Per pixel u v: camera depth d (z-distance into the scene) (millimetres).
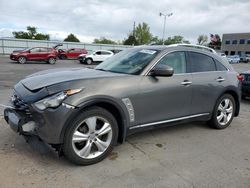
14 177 3143
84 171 3373
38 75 4008
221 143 4586
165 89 4133
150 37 76562
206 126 5469
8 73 14523
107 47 47125
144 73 3971
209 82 4824
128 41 73938
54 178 3172
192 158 3914
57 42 42844
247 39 74812
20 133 3414
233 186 3205
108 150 3674
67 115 3203
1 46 38562
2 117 5305
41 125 3223
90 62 27906
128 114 3768
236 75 5477
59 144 3307
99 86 3482
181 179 3307
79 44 44438
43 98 3242
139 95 3834
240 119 6238
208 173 3488
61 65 23969
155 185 3145
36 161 3547
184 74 4477
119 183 3146
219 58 5301
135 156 3873
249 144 4605
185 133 4980
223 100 5238
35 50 24250
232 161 3887
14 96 3705
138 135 4730
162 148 4223
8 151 3791
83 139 3414
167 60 4297
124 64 4316
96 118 3500
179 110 4438
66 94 3232
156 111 4109
